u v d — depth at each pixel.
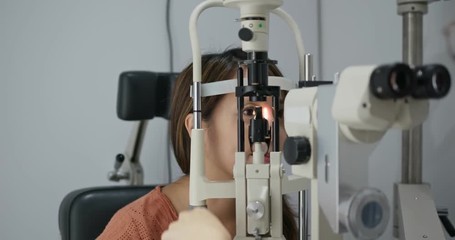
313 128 0.87
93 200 1.78
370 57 2.05
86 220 1.77
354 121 0.75
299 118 0.90
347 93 0.75
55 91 2.46
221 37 2.41
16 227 2.46
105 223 1.78
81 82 2.47
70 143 2.47
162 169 2.45
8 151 2.45
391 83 0.71
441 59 1.63
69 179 2.48
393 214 1.10
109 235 1.36
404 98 0.76
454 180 1.68
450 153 1.69
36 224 2.47
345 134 0.80
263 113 1.07
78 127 2.47
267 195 1.02
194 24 1.08
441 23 1.63
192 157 1.08
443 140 1.70
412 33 0.96
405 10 0.96
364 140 0.80
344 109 0.75
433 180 1.73
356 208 0.76
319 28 2.24
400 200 1.05
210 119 1.30
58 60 2.46
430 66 0.72
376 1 2.02
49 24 2.45
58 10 2.45
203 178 1.08
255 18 1.00
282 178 1.04
